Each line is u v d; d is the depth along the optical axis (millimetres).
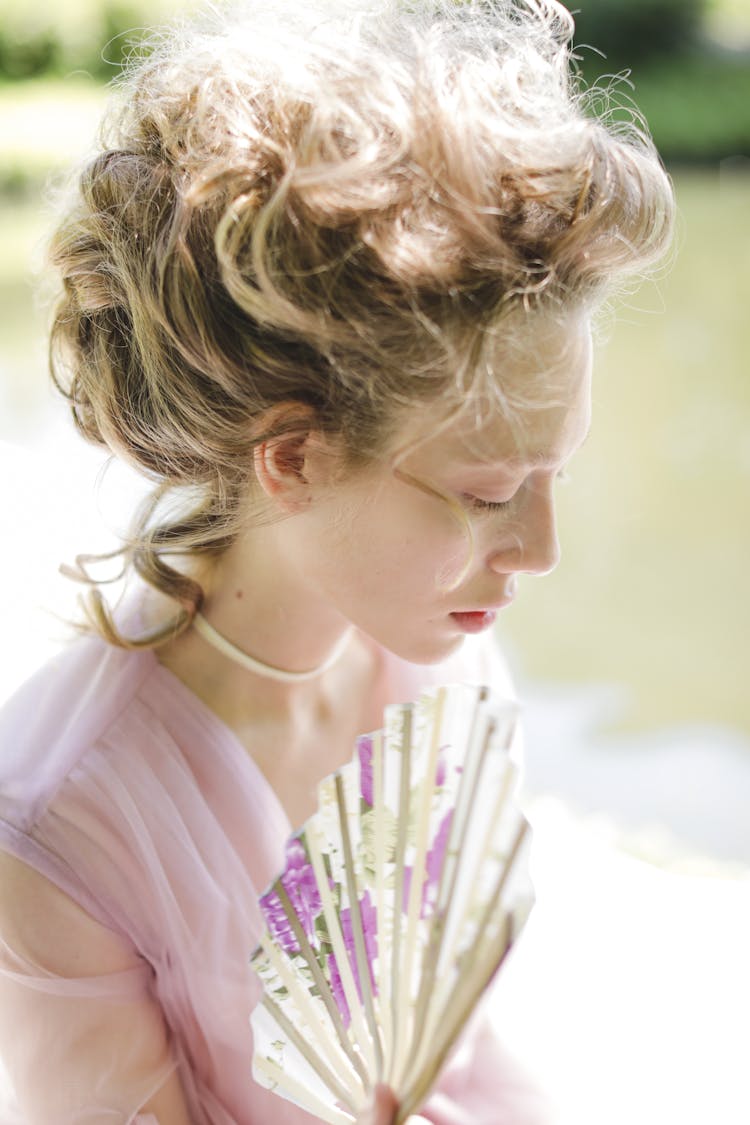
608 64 11102
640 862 1853
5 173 7395
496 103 1034
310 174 992
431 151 997
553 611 3355
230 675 1193
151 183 1072
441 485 1035
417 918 1025
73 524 1319
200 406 1074
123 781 1140
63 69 9539
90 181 1102
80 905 1124
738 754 2588
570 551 3711
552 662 3070
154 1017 1165
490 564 1068
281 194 998
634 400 4781
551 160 1006
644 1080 1380
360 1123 1028
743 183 8422
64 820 1125
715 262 6441
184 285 1044
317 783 1236
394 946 1035
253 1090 1182
